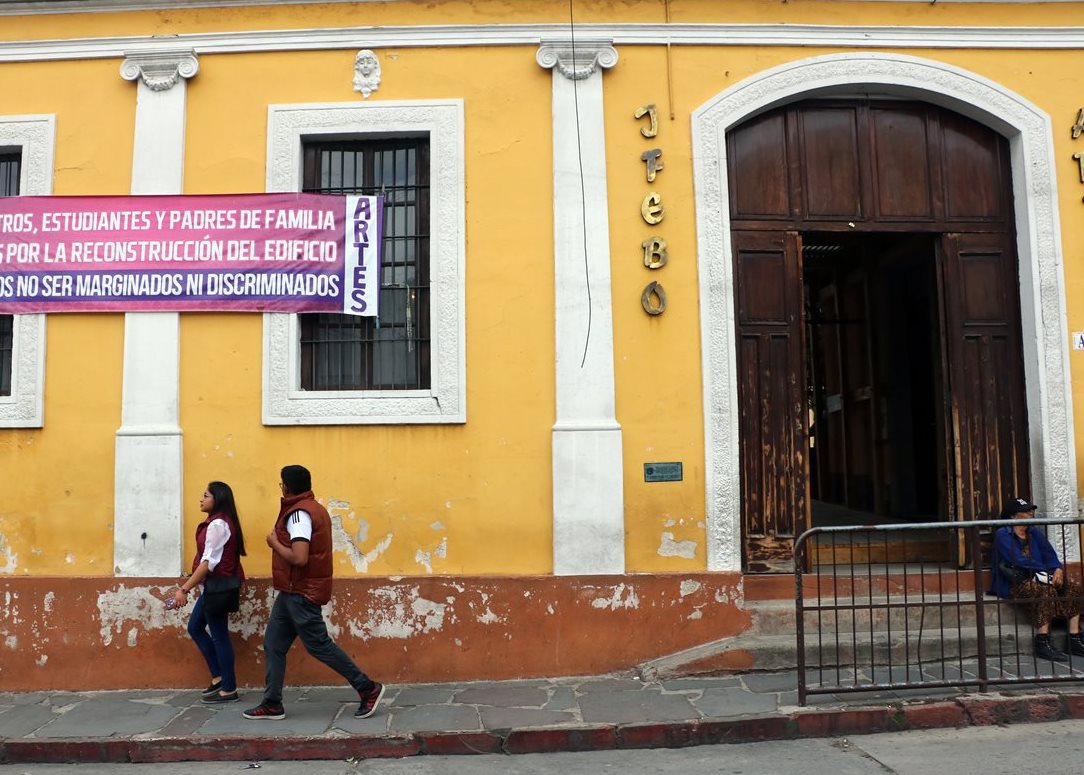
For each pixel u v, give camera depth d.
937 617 6.96
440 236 7.30
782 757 5.38
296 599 5.98
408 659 6.88
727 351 7.22
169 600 6.97
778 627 6.95
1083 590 6.61
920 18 7.59
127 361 7.22
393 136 7.52
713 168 7.37
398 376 7.43
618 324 7.21
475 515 7.07
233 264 7.32
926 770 5.03
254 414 7.18
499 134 7.38
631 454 7.11
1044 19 7.66
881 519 10.25
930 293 8.44
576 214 7.27
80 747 5.70
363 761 5.60
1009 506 6.94
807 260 12.06
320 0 7.47
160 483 7.08
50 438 7.21
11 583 7.02
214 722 6.04
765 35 7.47
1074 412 7.40
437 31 7.43
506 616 6.90
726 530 7.06
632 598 6.92
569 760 5.50
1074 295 7.49
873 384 10.95
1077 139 7.60
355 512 7.08
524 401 7.15
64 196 7.40
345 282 7.34
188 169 7.43
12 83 7.57
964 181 7.77
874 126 7.77
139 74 7.46
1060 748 5.33
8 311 7.32
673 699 6.23
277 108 7.44
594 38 7.39
